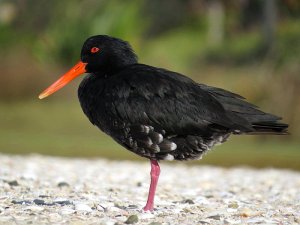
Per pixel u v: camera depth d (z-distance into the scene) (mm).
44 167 15516
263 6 41906
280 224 8328
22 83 35656
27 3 42969
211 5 47438
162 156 9250
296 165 21422
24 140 26359
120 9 38375
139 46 39250
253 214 9047
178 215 8891
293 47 33094
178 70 39156
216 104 9133
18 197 10031
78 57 37188
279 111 28922
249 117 9086
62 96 34375
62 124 30547
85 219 8273
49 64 37188
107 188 11781
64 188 11438
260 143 27172
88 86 9547
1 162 16156
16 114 32281
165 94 9117
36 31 42125
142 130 9125
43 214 8500
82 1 40281
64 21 39500
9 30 38719
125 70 9516
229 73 37312
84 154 22625
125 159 21547
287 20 39656
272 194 11938
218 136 9211
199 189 12609
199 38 46125
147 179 14047
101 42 9836
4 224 7852
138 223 8172
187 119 9047
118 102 9164
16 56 37062
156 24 48531
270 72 32062
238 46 43156
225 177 15453
